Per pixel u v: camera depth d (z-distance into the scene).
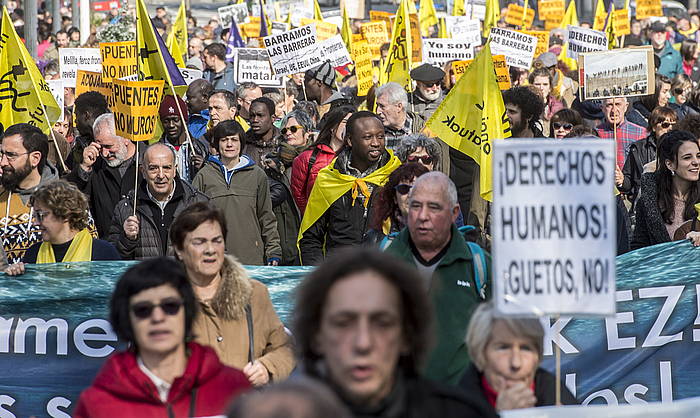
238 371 10.09
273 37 30.05
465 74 17.86
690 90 33.84
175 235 11.97
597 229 8.86
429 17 49.19
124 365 9.67
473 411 7.30
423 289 7.28
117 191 19.61
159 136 21.84
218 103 25.03
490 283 12.12
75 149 22.84
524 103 20.48
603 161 8.85
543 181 8.86
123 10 57.59
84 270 14.74
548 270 8.86
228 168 19.25
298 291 7.39
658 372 14.27
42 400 14.62
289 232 20.56
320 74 29.78
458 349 11.82
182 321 9.76
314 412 5.50
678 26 70.50
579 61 23.84
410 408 7.21
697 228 16.58
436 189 11.98
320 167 20.17
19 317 14.66
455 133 17.92
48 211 15.16
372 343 7.02
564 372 14.20
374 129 18.38
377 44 39.69
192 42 51.56
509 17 53.97
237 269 12.11
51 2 66.56
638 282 14.43
